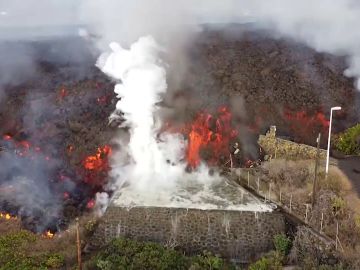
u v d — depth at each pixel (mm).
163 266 13617
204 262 14078
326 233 14609
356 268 12938
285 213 15922
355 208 15305
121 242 14883
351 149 20250
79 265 13938
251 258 15164
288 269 13844
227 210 15734
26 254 15445
